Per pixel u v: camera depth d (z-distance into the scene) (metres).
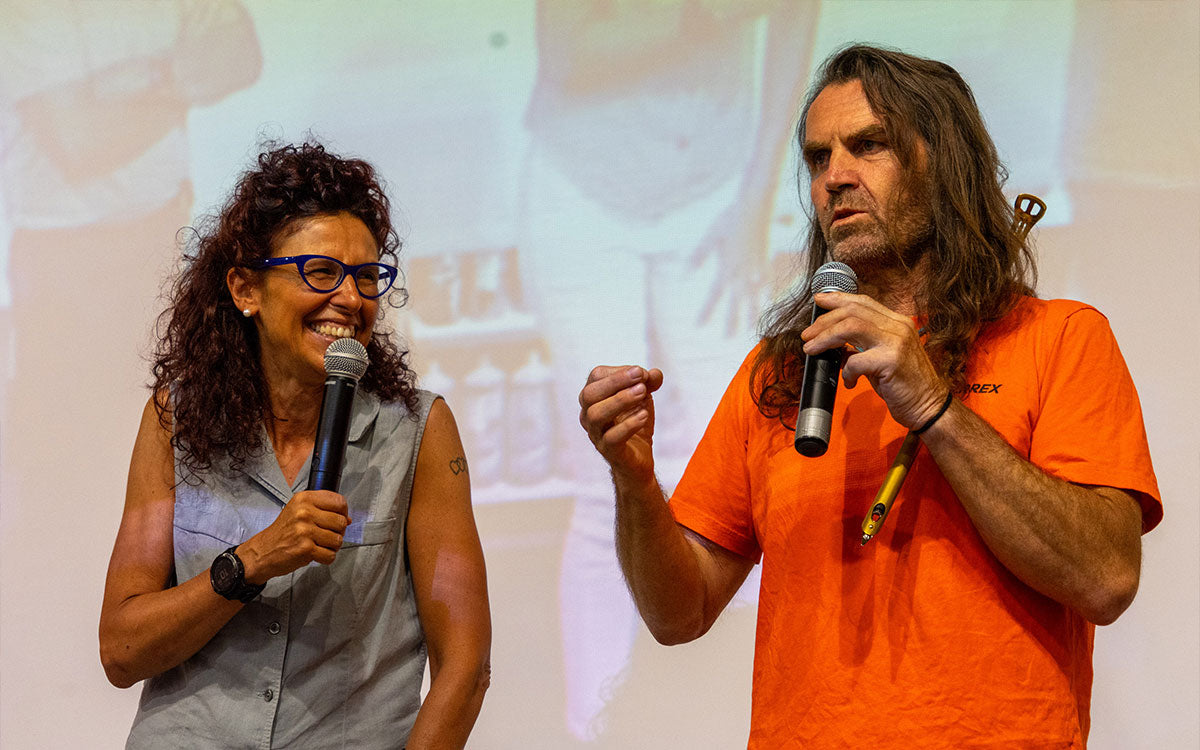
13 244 3.19
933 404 1.48
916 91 1.79
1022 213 1.83
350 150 3.12
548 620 2.85
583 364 2.94
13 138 3.23
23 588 3.05
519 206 3.04
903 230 1.73
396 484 1.96
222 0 3.22
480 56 3.11
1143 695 2.56
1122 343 2.67
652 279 2.94
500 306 3.00
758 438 1.81
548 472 2.91
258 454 1.95
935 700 1.50
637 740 2.78
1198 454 2.59
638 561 1.73
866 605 1.58
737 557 1.88
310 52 3.18
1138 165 2.71
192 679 1.85
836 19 2.91
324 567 1.87
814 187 1.81
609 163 3.01
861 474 1.65
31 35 3.27
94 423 3.10
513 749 2.81
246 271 1.95
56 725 2.99
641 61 3.03
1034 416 1.61
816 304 1.53
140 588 1.89
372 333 2.07
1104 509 1.51
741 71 2.96
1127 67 2.75
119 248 3.16
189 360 1.98
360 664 1.88
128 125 3.21
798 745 1.58
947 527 1.57
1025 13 2.81
